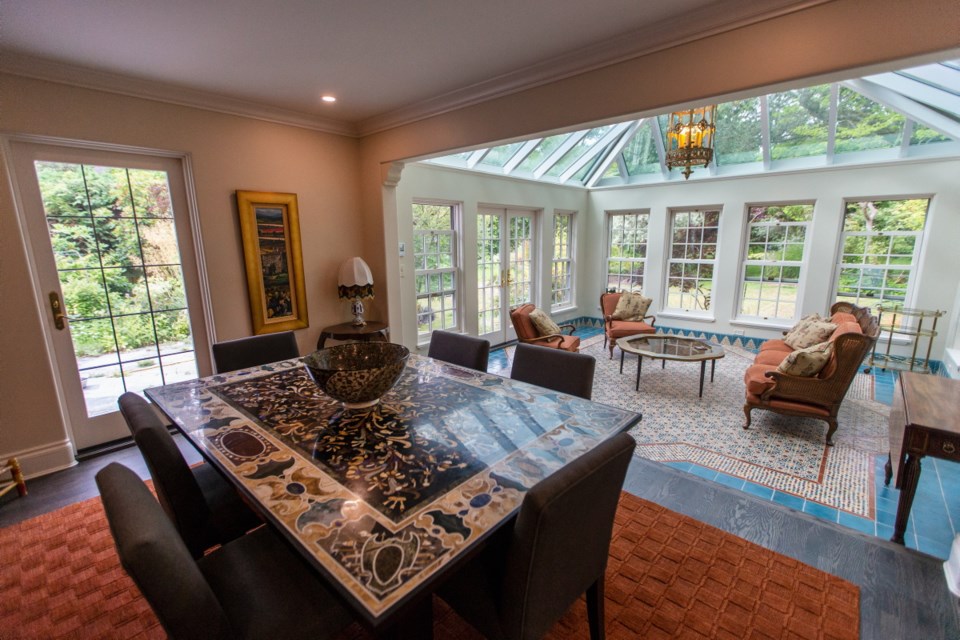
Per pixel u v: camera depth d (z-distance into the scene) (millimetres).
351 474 1271
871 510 2307
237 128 3156
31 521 2176
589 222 6973
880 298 4855
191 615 909
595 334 6609
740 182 5430
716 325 5859
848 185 4777
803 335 4125
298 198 3549
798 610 1649
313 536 1008
